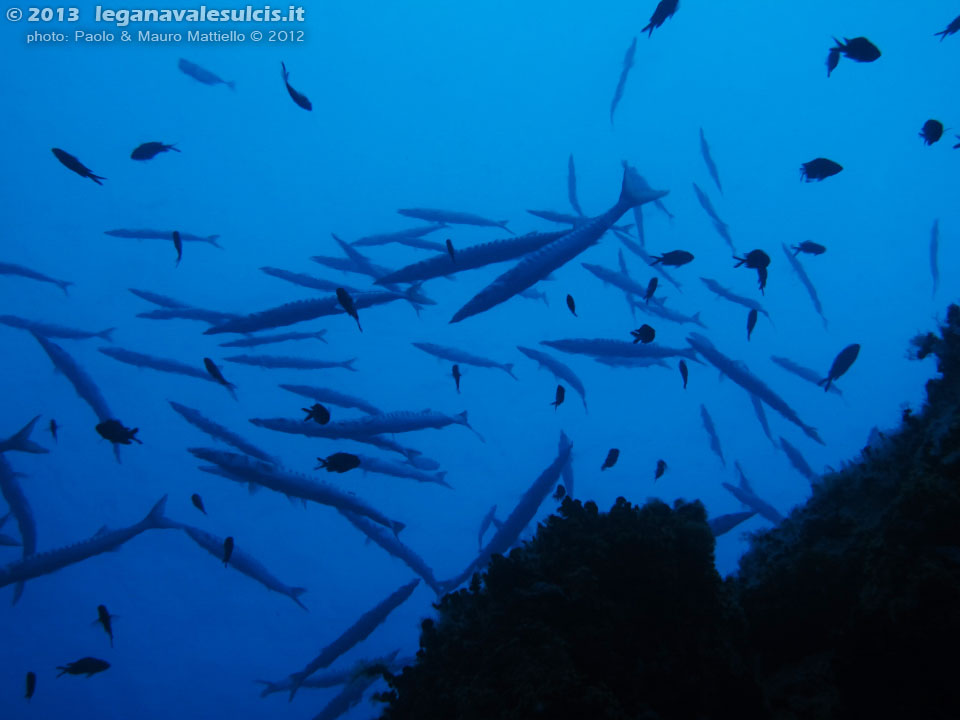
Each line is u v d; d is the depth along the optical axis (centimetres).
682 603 348
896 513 311
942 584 274
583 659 318
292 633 2095
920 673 280
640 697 315
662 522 371
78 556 902
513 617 333
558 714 278
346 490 833
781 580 407
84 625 2091
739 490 1175
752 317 571
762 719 339
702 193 1184
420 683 355
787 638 403
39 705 1878
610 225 713
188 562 2208
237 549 1003
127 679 1959
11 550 2173
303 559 2236
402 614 2073
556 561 361
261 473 809
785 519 519
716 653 339
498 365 1181
